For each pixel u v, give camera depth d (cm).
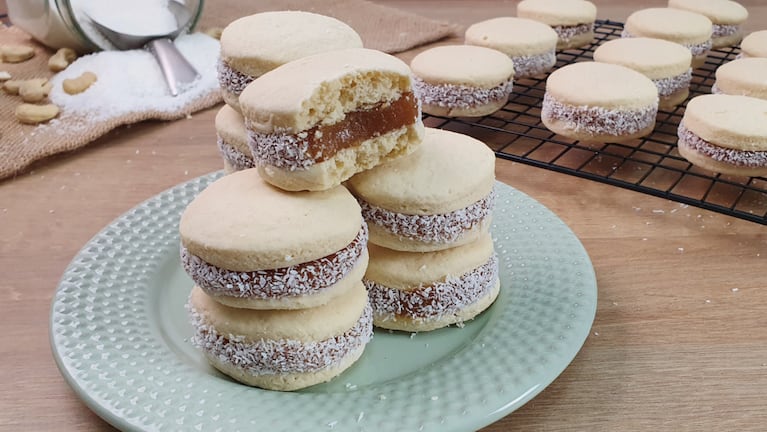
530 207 30
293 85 21
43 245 30
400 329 25
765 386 23
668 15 46
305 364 22
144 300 25
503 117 41
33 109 39
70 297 24
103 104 41
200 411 20
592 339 25
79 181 35
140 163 37
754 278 28
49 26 44
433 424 19
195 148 39
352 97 22
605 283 28
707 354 24
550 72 46
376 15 55
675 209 33
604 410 22
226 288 21
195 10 48
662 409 22
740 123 32
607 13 56
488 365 22
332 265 21
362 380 23
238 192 23
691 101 34
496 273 26
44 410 22
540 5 48
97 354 22
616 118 35
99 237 28
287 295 21
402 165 24
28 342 25
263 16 28
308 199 22
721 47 48
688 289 27
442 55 40
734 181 35
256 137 22
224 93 28
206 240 21
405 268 24
